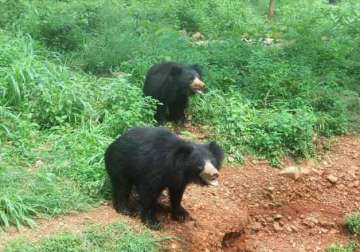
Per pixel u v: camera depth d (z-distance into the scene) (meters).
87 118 9.13
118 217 7.17
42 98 9.12
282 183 8.85
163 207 7.64
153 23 13.86
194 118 9.98
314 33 12.95
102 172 7.71
